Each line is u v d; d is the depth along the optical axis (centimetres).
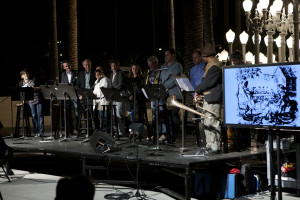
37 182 746
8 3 2059
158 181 754
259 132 796
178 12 2478
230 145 748
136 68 911
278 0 978
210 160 614
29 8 2116
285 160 641
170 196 641
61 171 859
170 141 809
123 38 2452
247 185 645
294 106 459
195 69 809
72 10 1389
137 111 882
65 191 221
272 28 987
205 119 659
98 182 687
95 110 988
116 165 912
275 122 475
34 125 1038
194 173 657
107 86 948
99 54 2345
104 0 2377
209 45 648
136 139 855
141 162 647
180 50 2297
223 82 521
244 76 501
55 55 1491
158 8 2419
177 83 665
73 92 859
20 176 797
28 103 1032
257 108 491
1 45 2038
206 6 1360
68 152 748
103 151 704
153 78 844
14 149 832
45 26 2139
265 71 482
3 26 2048
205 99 648
